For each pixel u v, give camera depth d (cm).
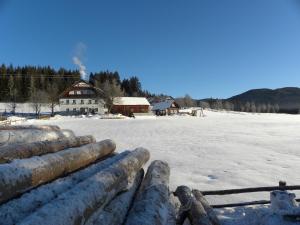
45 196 412
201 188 817
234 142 1984
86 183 418
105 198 425
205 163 1214
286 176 984
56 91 7900
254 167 1138
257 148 1689
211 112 9381
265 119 5669
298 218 487
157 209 438
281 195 521
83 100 7512
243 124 4022
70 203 331
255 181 909
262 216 511
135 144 1847
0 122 3400
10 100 9488
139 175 697
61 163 507
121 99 7850
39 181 427
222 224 529
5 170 362
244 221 532
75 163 569
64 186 479
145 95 14112
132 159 665
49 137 785
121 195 511
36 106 6712
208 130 3006
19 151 510
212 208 584
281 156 1412
